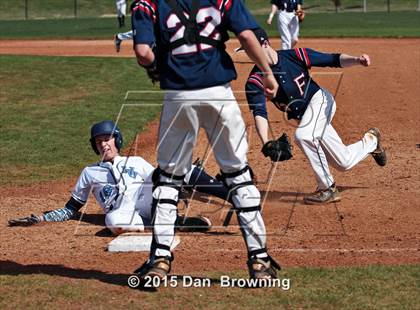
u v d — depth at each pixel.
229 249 10.89
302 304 8.49
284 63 13.03
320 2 75.06
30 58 33.78
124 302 8.59
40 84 28.17
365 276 9.38
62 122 22.28
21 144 19.73
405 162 16.66
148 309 8.38
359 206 13.24
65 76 29.67
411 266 9.77
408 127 20.58
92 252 10.92
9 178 16.39
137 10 8.62
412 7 71.50
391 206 13.21
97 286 9.15
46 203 14.20
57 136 20.61
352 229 11.88
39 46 41.88
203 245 11.13
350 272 9.55
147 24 8.57
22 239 11.73
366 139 13.98
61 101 25.36
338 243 11.10
